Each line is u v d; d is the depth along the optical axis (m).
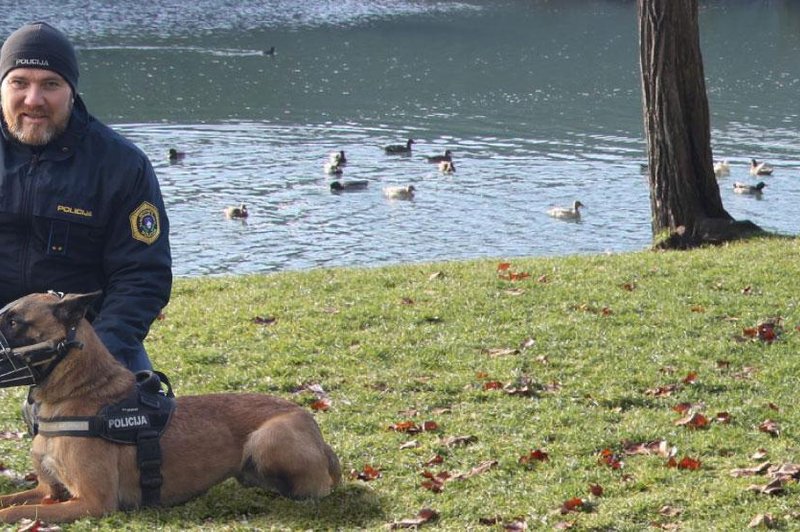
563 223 28.77
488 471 7.90
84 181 6.52
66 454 6.20
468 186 33.28
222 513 6.63
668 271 14.66
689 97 18.38
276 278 14.69
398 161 37.00
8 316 6.05
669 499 7.34
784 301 12.93
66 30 65.44
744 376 10.35
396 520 6.84
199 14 76.56
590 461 8.11
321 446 6.95
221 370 10.38
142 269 6.69
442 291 13.55
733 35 71.06
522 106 47.78
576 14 83.25
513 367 10.50
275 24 73.56
